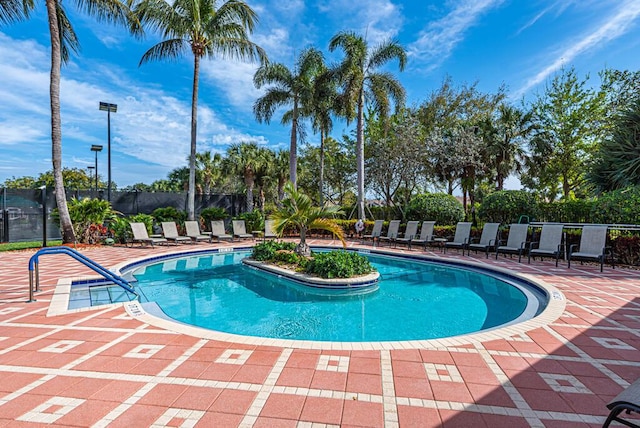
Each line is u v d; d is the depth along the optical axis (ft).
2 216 36.86
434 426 6.28
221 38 42.98
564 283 18.43
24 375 8.18
